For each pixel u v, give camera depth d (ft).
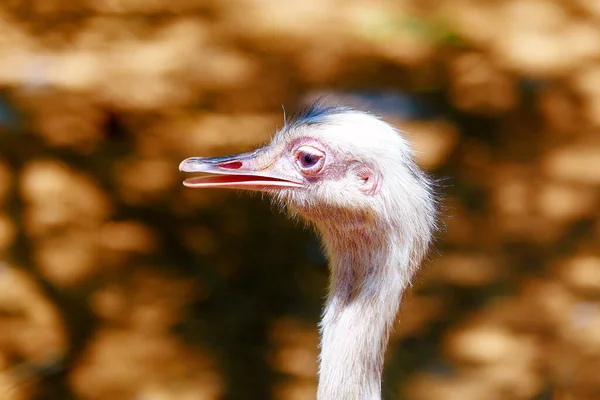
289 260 52.75
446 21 64.13
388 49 62.08
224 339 50.06
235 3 63.41
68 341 50.72
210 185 26.30
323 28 62.49
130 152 57.67
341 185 25.41
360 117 25.96
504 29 65.26
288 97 59.00
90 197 56.13
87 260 53.88
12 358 49.98
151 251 54.13
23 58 59.52
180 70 59.67
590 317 52.60
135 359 49.83
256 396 47.91
